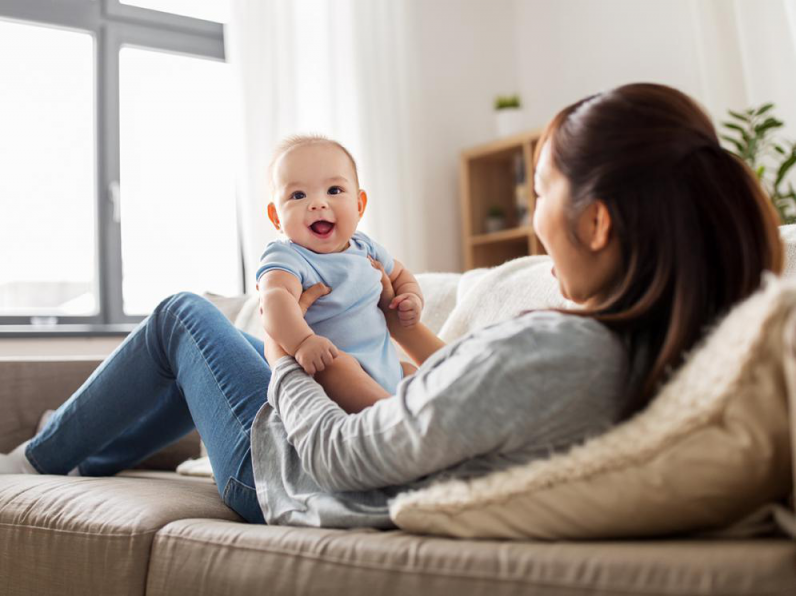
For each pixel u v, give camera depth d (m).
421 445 0.74
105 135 3.16
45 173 3.10
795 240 1.17
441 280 1.80
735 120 3.10
